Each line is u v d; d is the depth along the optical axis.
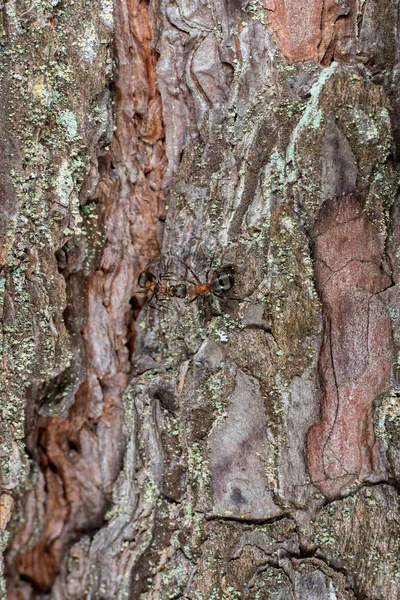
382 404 0.16
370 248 0.16
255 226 0.16
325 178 0.16
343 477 0.16
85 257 0.17
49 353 0.17
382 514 0.16
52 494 0.17
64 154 0.16
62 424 0.17
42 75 0.16
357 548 0.16
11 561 0.17
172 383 0.17
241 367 0.16
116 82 0.17
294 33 0.16
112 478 0.17
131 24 0.17
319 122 0.16
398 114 0.16
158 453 0.17
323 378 0.16
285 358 0.16
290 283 0.16
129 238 0.17
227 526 0.16
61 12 0.16
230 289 0.16
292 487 0.16
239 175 0.16
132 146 0.17
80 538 0.17
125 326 0.17
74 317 0.17
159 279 0.17
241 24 0.16
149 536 0.17
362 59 0.16
